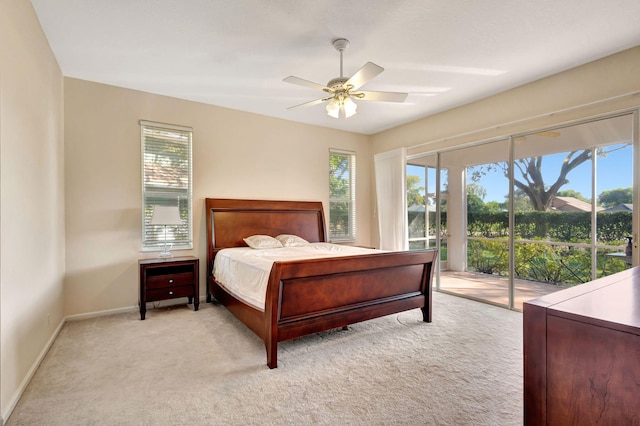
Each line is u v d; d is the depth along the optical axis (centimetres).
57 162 304
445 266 464
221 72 334
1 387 169
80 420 172
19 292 197
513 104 375
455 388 204
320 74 340
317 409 182
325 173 545
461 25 252
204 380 215
